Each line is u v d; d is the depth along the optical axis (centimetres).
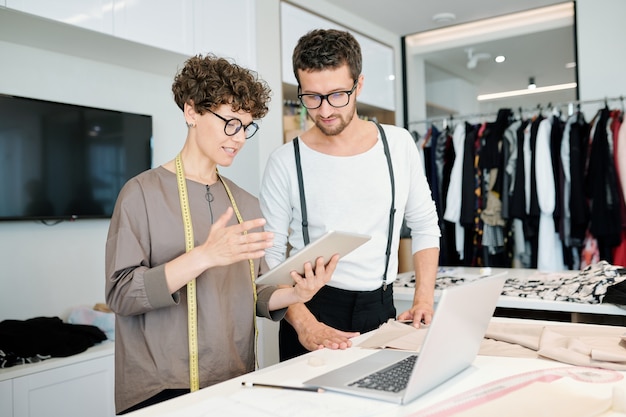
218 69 121
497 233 421
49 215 258
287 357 177
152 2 263
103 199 280
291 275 118
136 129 296
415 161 188
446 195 444
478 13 446
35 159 253
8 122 244
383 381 102
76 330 245
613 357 114
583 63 416
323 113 159
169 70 308
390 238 177
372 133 180
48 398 219
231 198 137
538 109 413
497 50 474
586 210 383
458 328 100
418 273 187
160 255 122
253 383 105
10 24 226
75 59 277
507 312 261
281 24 367
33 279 258
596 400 94
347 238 113
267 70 355
